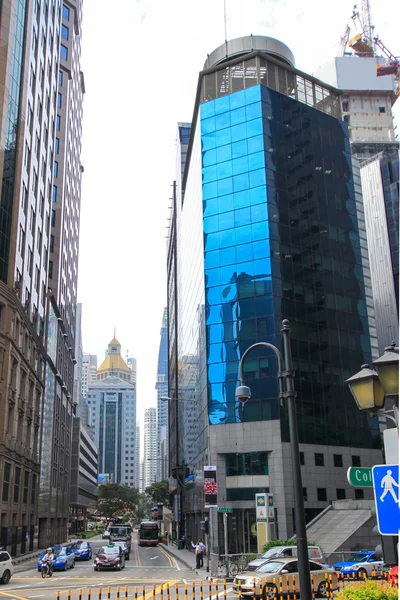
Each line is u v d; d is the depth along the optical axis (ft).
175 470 256.52
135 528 608.19
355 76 380.17
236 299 169.27
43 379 220.64
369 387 31.07
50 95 239.71
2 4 166.71
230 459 156.56
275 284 167.84
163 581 96.32
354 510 136.36
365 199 308.40
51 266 285.02
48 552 112.47
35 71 198.70
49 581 98.17
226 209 179.22
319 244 182.09
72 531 427.74
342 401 170.09
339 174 196.03
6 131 162.40
